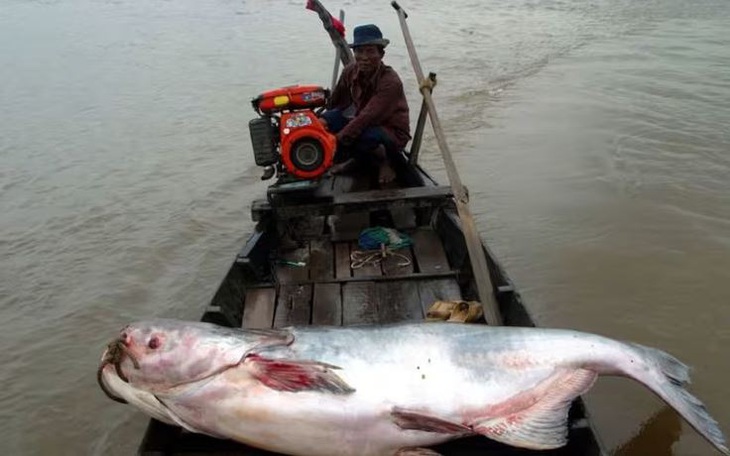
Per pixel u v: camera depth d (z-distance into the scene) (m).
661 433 3.51
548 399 2.57
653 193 6.45
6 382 4.25
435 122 4.69
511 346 2.62
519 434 2.46
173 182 7.42
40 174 7.73
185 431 2.70
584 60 12.39
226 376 2.46
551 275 5.16
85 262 5.77
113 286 5.38
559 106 9.52
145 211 6.72
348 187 5.43
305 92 4.29
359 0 20.16
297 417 2.41
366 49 4.91
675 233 5.66
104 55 13.56
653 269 5.14
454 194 3.97
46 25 17.06
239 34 15.30
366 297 3.81
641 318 4.55
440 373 2.55
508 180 7.03
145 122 9.43
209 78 11.62
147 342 2.53
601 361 2.63
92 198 7.05
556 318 4.60
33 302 5.18
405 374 2.53
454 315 3.24
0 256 5.88
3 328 4.86
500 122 8.94
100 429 3.84
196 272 5.57
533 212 6.25
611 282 5.01
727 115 8.65
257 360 2.45
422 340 2.61
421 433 2.45
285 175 4.62
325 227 5.01
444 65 12.25
